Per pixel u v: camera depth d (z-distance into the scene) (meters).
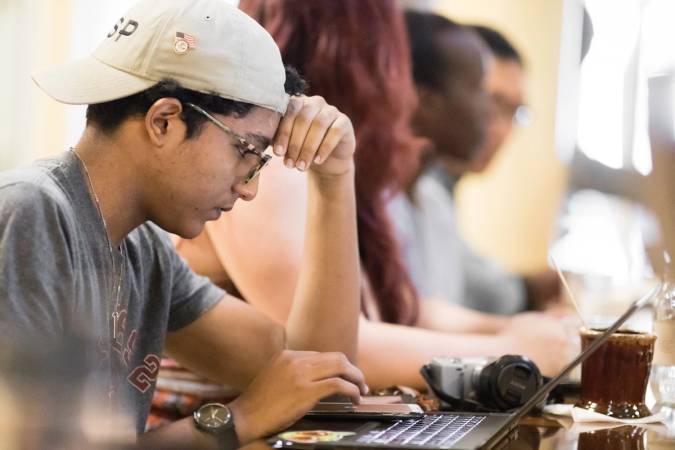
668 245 3.82
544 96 3.87
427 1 3.83
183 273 2.70
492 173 3.88
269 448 1.92
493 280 3.86
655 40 3.85
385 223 3.84
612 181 3.87
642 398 2.45
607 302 3.80
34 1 4.02
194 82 2.07
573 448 2.05
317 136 2.47
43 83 2.12
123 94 2.06
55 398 1.67
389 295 3.83
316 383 2.14
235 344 2.75
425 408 2.61
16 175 2.00
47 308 1.91
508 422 2.06
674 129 3.83
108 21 4.03
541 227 3.86
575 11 3.85
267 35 2.23
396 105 3.83
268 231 3.60
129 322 2.36
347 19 3.78
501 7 3.85
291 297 3.61
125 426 1.99
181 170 2.11
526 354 3.80
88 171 2.11
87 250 2.08
